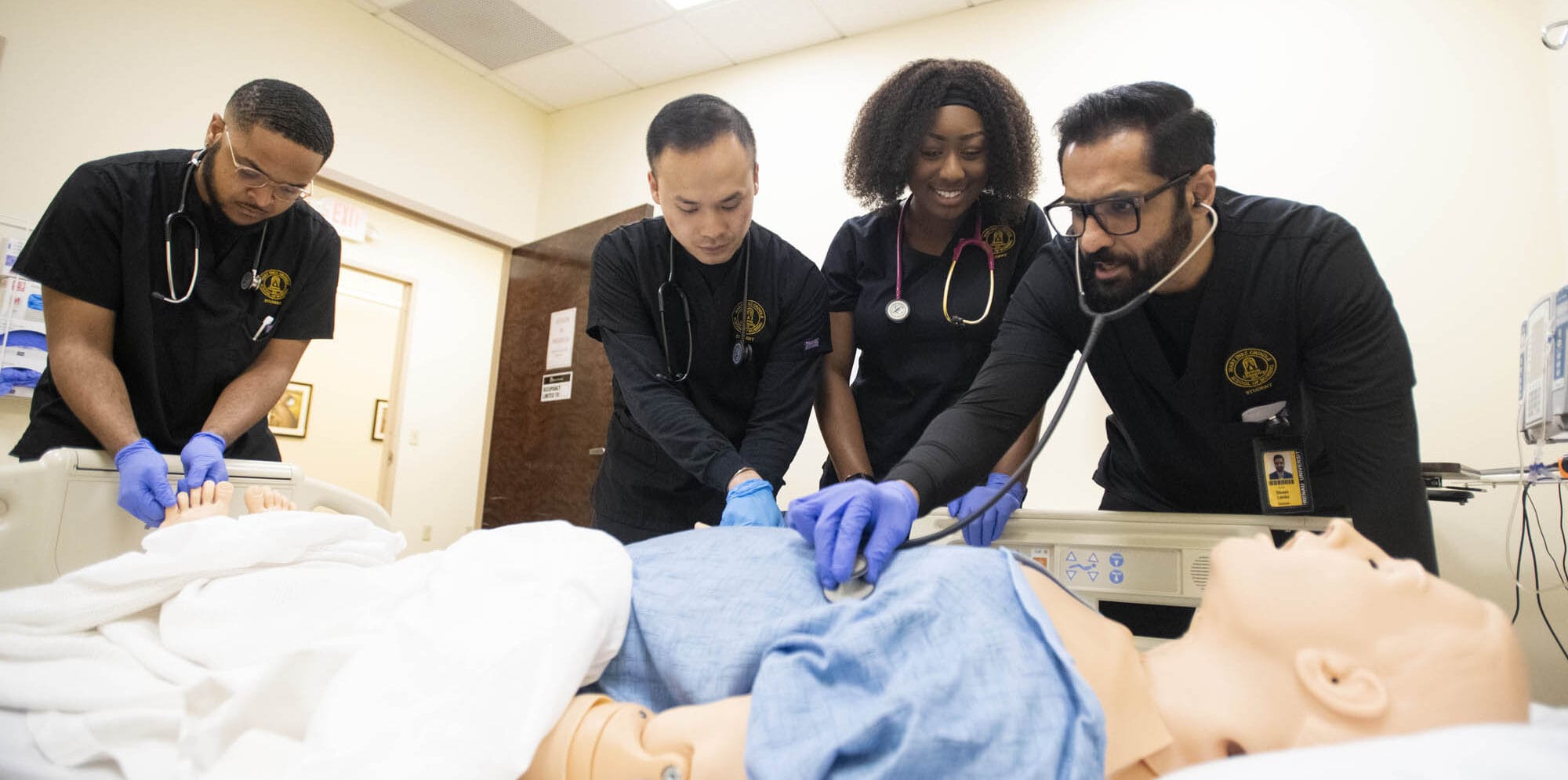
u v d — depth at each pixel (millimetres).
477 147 3768
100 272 1418
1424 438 2244
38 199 2445
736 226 1289
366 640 736
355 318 4859
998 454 1101
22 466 1182
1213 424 1184
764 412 1493
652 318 1513
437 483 3771
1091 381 2604
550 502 3523
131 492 1229
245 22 2947
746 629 685
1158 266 1006
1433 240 2295
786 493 3082
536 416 3664
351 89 3264
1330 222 1054
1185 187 970
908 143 1391
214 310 1541
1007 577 672
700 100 1266
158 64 2723
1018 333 1177
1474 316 2229
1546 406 1613
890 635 604
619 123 3881
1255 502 1272
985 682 572
